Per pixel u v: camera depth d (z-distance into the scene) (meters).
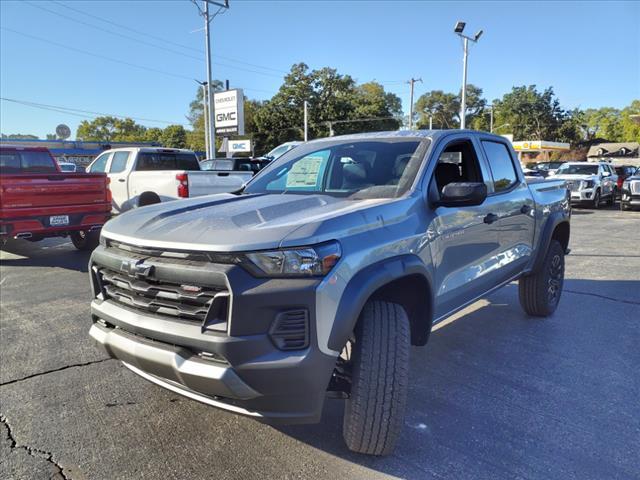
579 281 7.17
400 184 3.34
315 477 2.71
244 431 3.18
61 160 43.31
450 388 3.77
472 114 105.06
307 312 2.39
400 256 2.91
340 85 67.38
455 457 2.89
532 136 87.31
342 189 3.56
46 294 6.53
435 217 3.30
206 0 28.80
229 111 33.03
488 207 4.00
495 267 4.20
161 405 3.52
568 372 4.05
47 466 2.81
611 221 15.53
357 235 2.68
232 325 2.37
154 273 2.62
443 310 3.52
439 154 3.61
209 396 2.58
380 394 2.67
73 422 3.29
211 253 2.45
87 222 8.59
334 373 2.80
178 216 3.00
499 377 3.96
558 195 5.54
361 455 2.91
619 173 25.14
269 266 2.40
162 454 2.93
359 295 2.54
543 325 5.21
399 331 2.72
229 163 18.27
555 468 2.79
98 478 2.71
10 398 3.62
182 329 2.51
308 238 2.44
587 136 105.19
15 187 7.64
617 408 3.47
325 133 66.31
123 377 3.97
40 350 4.54
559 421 3.29
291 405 2.45
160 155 11.89
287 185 3.90
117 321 2.81
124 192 11.29
